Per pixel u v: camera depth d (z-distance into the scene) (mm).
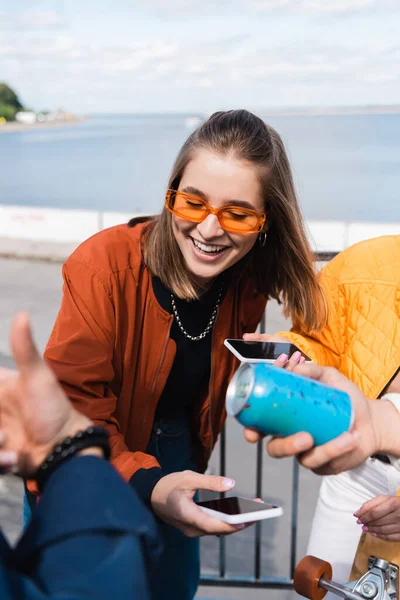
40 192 72938
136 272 1494
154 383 1572
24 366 585
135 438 1636
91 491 543
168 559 1723
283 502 3352
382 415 785
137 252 1510
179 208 1379
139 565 516
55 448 601
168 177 1449
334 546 1513
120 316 1463
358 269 1519
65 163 126562
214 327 1626
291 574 2254
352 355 1486
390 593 1116
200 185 1341
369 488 1282
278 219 1488
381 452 782
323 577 1100
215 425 1773
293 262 1541
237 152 1330
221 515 990
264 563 2746
